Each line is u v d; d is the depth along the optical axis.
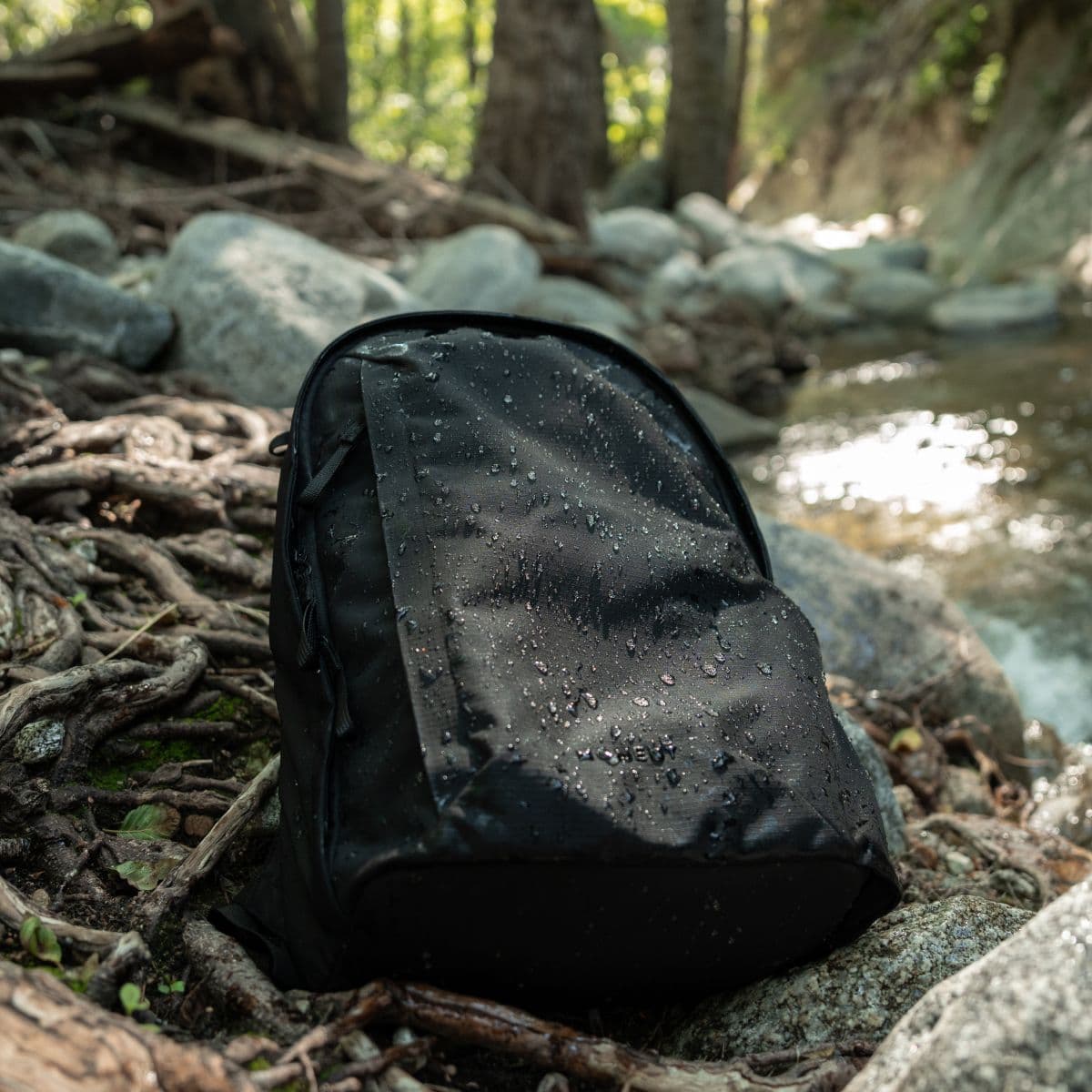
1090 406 6.48
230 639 2.51
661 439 2.01
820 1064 1.57
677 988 1.70
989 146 12.81
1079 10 12.27
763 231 11.66
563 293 7.39
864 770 1.80
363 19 16.98
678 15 12.54
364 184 8.23
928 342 8.68
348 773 1.57
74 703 2.12
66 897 1.83
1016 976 1.28
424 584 1.63
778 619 1.86
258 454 3.38
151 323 4.13
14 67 7.68
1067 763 3.40
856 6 16.73
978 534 4.87
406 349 1.94
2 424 3.04
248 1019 1.60
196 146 8.32
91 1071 1.28
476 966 1.55
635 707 1.58
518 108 8.39
